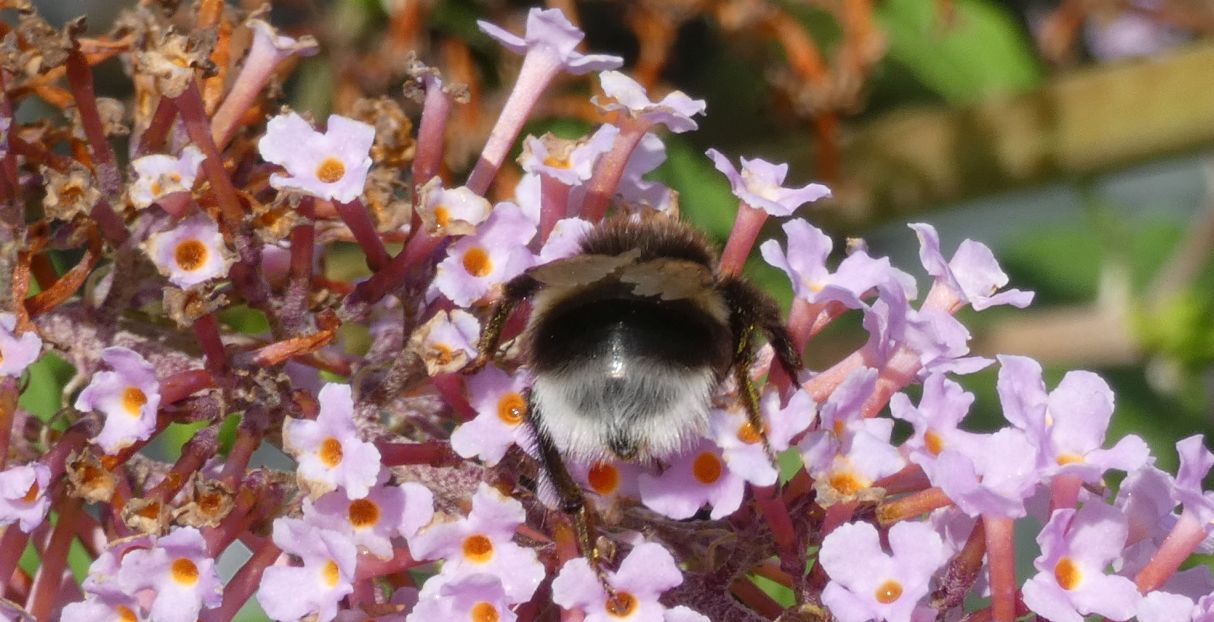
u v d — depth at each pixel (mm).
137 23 239
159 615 217
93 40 237
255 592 229
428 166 229
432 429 230
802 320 226
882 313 225
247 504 221
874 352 225
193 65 223
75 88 227
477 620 217
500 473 224
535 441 224
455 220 224
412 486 219
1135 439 217
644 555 217
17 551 225
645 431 224
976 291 231
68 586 230
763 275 279
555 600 217
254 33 234
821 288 224
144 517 219
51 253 245
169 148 233
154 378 221
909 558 216
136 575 218
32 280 237
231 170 233
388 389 227
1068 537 217
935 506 221
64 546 225
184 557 218
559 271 233
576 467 225
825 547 216
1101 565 217
